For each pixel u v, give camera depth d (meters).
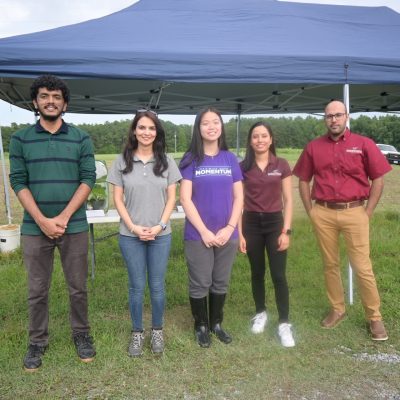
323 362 2.63
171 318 3.33
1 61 2.91
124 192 2.55
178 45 3.42
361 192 2.83
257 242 2.89
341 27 4.69
